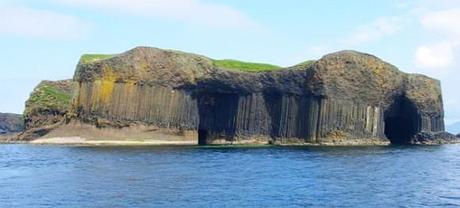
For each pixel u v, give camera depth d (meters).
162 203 49.16
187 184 61.34
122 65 156.38
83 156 103.25
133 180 64.81
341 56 156.25
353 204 49.53
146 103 156.75
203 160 94.50
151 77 157.62
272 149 131.12
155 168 79.31
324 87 154.12
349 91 156.25
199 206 47.88
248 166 83.19
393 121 175.50
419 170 79.50
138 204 48.59
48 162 89.44
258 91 160.38
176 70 158.38
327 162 91.44
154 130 156.50
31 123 173.75
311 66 156.12
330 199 51.91
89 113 155.38
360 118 157.38
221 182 63.31
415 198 53.12
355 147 142.12
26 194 53.88
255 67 166.38
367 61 157.88
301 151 123.00
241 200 50.94
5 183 62.28
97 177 67.88
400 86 165.25
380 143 159.62
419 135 167.62
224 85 160.12
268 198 52.12
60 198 51.50
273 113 160.75
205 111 163.25
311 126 155.75
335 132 154.88
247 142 159.00
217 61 167.38
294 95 158.38
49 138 155.38
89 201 49.94
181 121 159.62
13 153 112.69
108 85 155.62
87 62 158.62
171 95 158.75
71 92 193.88
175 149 129.38
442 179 68.38
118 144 151.00
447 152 123.44
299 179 66.69
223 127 162.62
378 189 58.69
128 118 155.38
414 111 166.88
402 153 118.31
